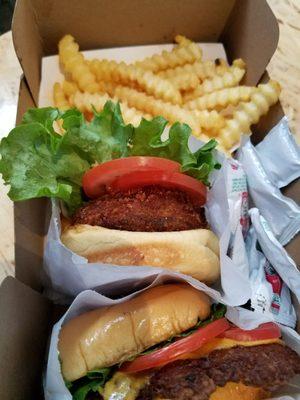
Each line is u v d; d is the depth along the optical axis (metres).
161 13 0.26
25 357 0.18
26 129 0.19
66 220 0.21
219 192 0.21
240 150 0.25
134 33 0.27
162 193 0.20
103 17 0.26
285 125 0.23
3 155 0.19
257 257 0.23
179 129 0.20
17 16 0.21
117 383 0.18
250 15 0.25
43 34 0.26
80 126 0.20
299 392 0.20
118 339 0.18
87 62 0.26
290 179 0.23
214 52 0.29
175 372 0.18
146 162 0.19
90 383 0.18
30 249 0.21
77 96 0.24
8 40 0.25
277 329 0.20
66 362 0.18
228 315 0.20
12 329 0.17
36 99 0.25
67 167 0.20
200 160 0.21
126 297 0.19
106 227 0.19
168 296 0.19
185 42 0.27
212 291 0.19
